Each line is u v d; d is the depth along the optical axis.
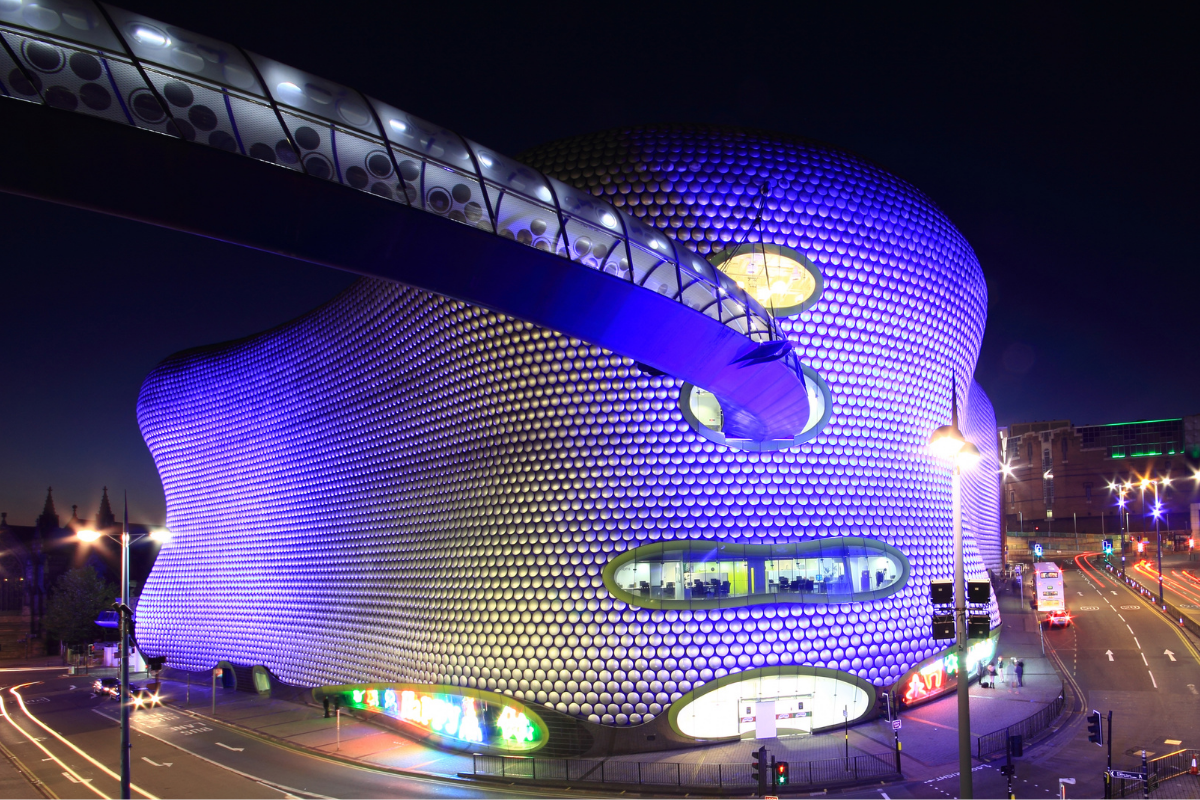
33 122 14.03
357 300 50.28
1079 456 142.88
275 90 16.75
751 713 35.56
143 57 15.33
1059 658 49.25
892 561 39.22
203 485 67.19
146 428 74.19
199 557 66.75
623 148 40.59
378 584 46.59
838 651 36.78
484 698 37.88
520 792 30.56
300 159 16.81
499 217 19.72
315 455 54.31
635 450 38.06
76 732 46.72
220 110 16.03
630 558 36.72
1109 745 26.52
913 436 42.09
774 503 37.94
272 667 55.91
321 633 51.28
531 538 38.34
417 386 45.12
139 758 38.97
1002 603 74.88
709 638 35.81
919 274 42.28
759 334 27.09
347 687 47.88
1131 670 45.34
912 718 37.16
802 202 40.19
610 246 22.11
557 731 35.78
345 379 51.41
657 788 29.94
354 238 18.05
